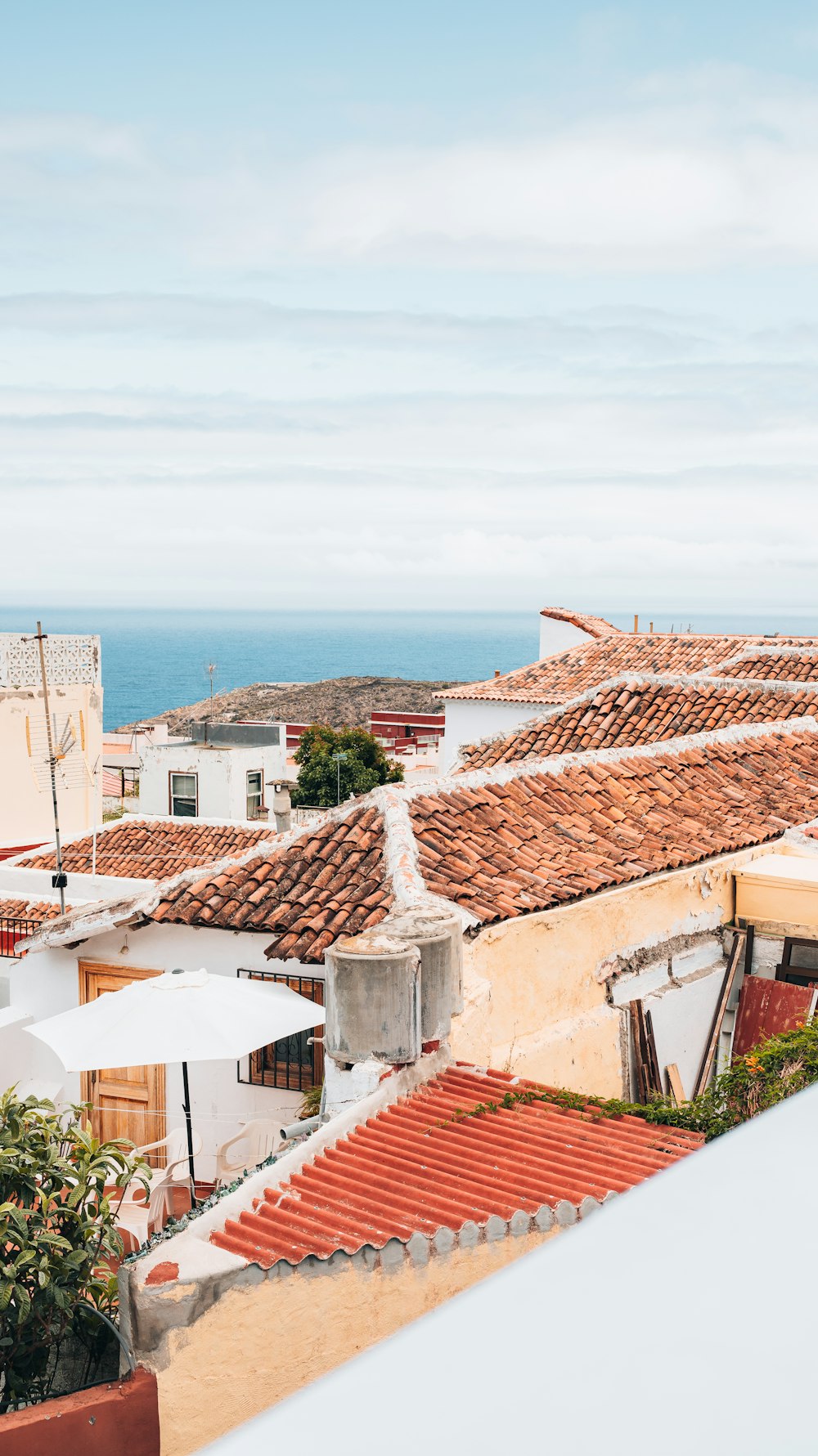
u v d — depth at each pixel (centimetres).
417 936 883
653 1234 91
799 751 1722
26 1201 713
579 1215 717
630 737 1938
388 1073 871
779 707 1953
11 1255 692
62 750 2823
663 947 1235
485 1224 699
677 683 2047
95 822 3366
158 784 4325
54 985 1296
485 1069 923
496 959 1030
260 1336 621
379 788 1284
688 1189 97
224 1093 1209
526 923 1063
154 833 2861
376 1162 792
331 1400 75
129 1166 786
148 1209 1139
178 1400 595
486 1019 991
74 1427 571
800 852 1409
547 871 1184
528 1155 805
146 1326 590
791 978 1278
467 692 3406
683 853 1287
